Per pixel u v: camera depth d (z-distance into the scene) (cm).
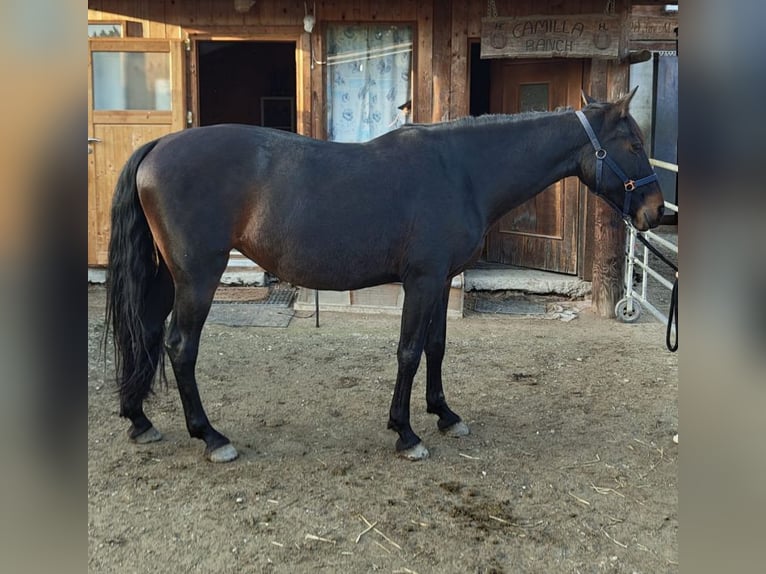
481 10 652
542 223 714
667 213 850
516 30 596
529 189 358
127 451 356
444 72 666
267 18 666
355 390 452
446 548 277
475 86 809
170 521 293
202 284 329
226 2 664
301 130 679
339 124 689
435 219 335
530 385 465
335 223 331
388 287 643
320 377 476
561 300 683
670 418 409
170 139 336
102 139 679
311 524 292
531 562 269
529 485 328
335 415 411
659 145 951
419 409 420
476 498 315
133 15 667
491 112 754
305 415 410
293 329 589
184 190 323
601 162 351
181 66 669
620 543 282
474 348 543
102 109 677
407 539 282
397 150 345
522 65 716
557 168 357
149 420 396
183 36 670
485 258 767
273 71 1048
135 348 343
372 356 522
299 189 329
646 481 333
